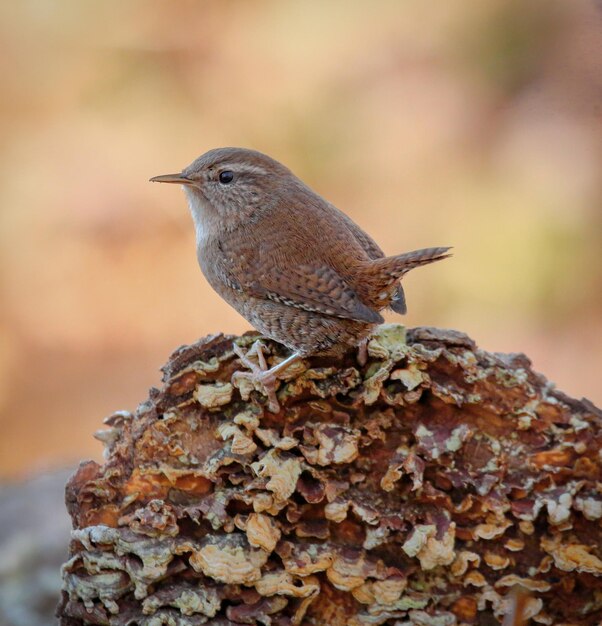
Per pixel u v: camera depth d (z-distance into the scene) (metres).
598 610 6.16
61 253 15.62
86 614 6.20
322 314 6.89
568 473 6.23
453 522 6.12
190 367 6.36
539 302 14.02
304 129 15.62
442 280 14.43
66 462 11.73
